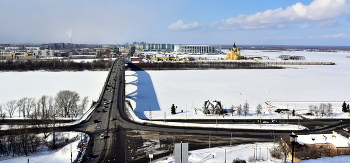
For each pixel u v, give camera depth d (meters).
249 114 171.75
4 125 137.38
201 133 133.62
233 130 139.38
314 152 101.88
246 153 108.50
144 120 151.25
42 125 126.44
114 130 133.88
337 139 107.19
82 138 121.88
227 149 113.00
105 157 103.56
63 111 165.75
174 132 134.00
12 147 109.56
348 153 101.94
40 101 179.00
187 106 191.12
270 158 103.38
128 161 100.00
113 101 189.50
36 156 104.00
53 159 101.25
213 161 99.81
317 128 145.50
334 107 188.88
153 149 111.62
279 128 142.25
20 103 174.88
